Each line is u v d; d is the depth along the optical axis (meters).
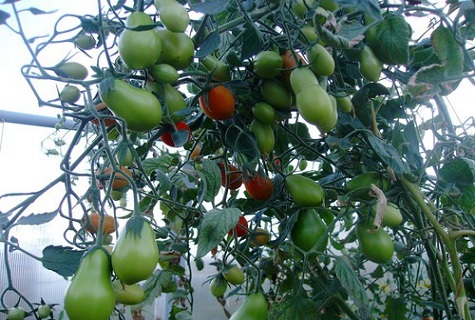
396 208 0.72
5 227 0.55
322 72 0.60
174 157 0.99
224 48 0.78
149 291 1.00
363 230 0.70
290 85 0.66
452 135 0.76
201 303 1.79
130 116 0.52
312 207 0.72
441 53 0.56
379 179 0.73
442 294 0.78
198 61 0.73
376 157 0.74
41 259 0.56
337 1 0.44
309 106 0.58
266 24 0.75
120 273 0.46
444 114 0.83
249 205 0.83
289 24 0.63
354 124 0.72
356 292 0.64
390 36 0.62
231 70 0.70
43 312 0.75
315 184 0.73
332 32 0.59
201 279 1.82
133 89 0.52
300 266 0.92
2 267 1.47
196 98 0.68
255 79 0.69
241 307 0.69
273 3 0.68
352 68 0.72
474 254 0.93
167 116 0.60
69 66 0.63
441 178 0.75
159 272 1.03
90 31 0.61
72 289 0.44
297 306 0.69
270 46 0.70
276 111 0.69
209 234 0.60
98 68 0.56
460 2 0.56
